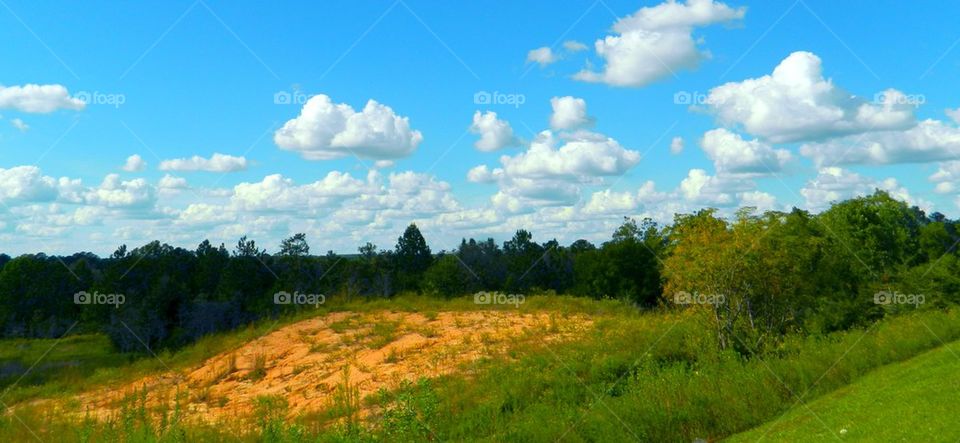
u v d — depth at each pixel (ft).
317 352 71.72
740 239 66.13
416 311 92.02
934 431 37.19
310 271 177.37
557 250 225.35
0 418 52.75
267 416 49.60
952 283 101.55
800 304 76.64
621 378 55.72
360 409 50.37
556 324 74.64
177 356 84.58
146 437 44.27
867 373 59.41
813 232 104.99
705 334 63.93
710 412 49.57
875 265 111.45
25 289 193.47
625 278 181.57
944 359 56.65
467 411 48.37
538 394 51.98
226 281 183.83
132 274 193.77
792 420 47.39
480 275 191.42
